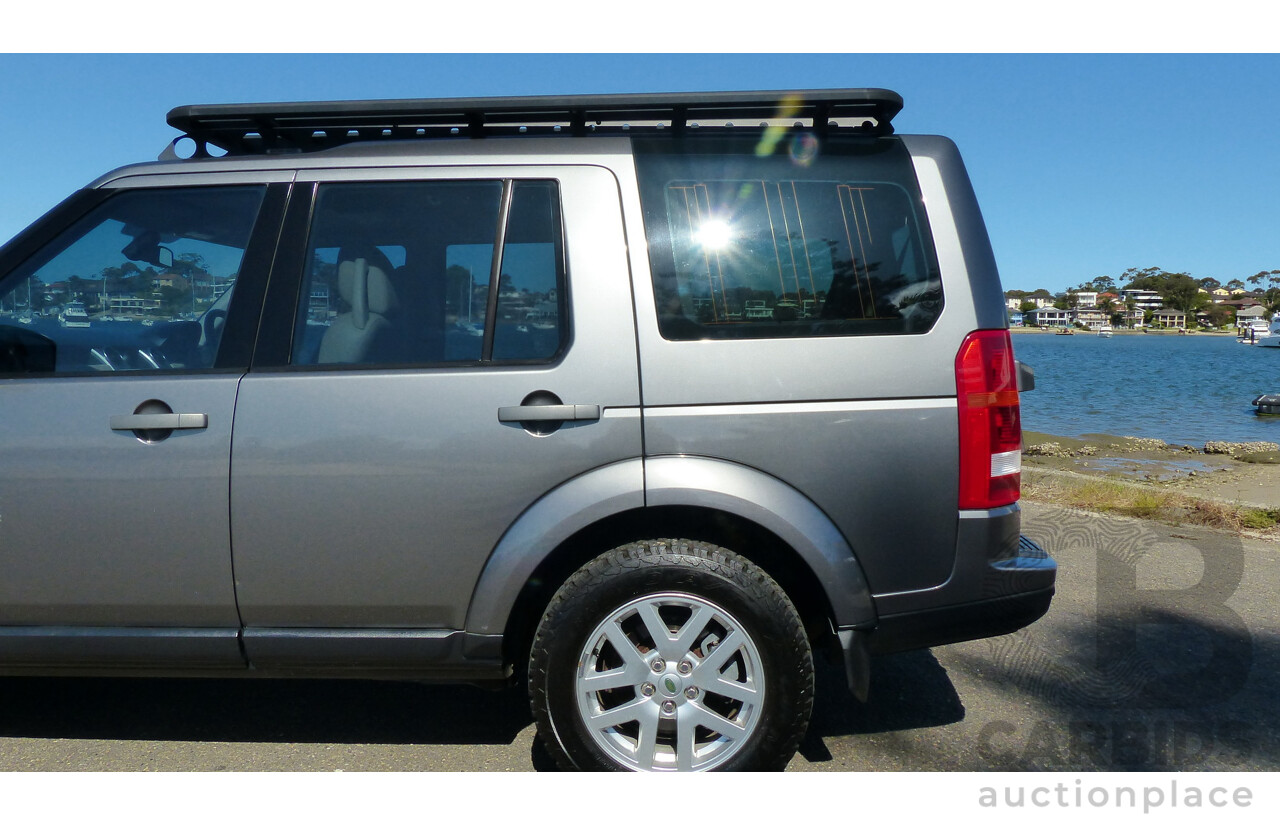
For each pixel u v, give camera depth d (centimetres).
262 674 247
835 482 233
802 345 235
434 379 237
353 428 235
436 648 240
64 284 254
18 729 291
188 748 277
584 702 232
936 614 237
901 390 234
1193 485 931
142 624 243
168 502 238
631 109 255
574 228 245
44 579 242
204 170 260
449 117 265
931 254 241
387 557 237
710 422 232
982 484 234
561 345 239
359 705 311
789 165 249
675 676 232
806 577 240
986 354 236
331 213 254
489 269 246
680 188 247
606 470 232
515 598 234
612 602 229
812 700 232
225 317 249
